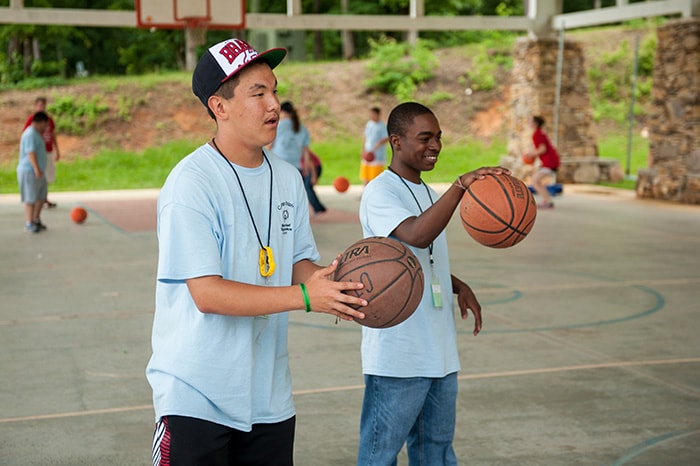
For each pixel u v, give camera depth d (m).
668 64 15.84
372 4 31.81
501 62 26.22
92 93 23.95
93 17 16.59
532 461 3.95
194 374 2.34
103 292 7.88
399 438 3.03
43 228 12.28
